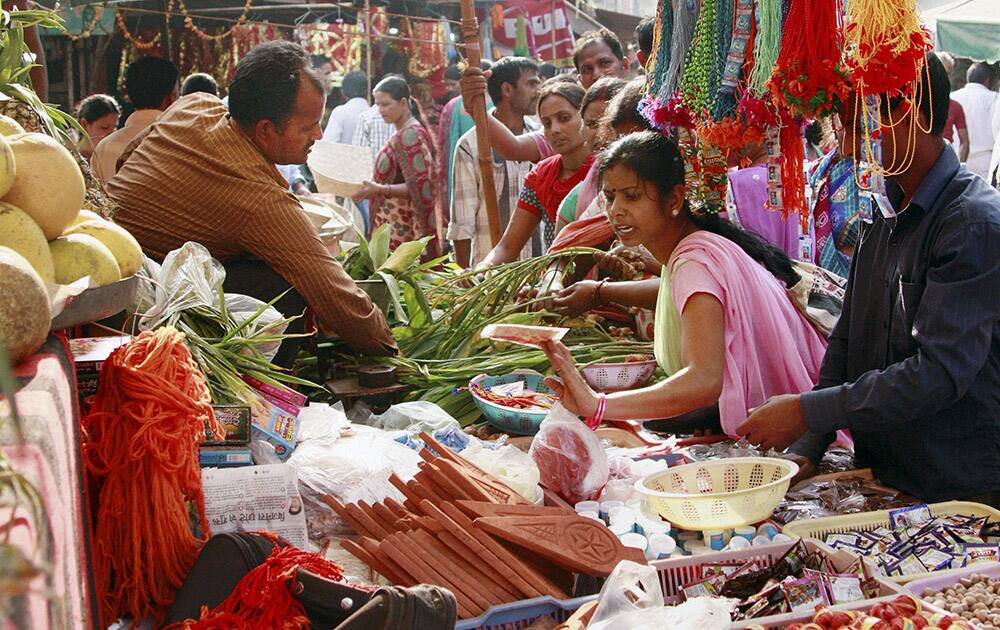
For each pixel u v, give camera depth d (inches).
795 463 94.3
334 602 63.6
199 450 86.7
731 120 91.4
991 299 87.9
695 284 101.1
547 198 176.1
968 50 375.2
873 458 102.0
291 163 128.1
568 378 94.5
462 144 228.7
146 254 125.7
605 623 65.6
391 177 257.0
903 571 79.1
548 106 170.9
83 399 72.6
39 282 49.0
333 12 369.4
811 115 85.1
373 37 338.3
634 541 82.6
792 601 71.1
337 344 133.7
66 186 62.7
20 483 30.0
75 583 39.2
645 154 102.5
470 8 173.6
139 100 209.6
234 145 124.0
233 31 339.6
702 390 98.0
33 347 49.1
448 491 80.9
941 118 90.3
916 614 66.9
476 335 143.3
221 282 111.5
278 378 108.0
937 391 88.5
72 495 43.6
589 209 150.4
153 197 123.9
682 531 87.7
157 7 352.2
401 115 260.8
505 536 75.0
